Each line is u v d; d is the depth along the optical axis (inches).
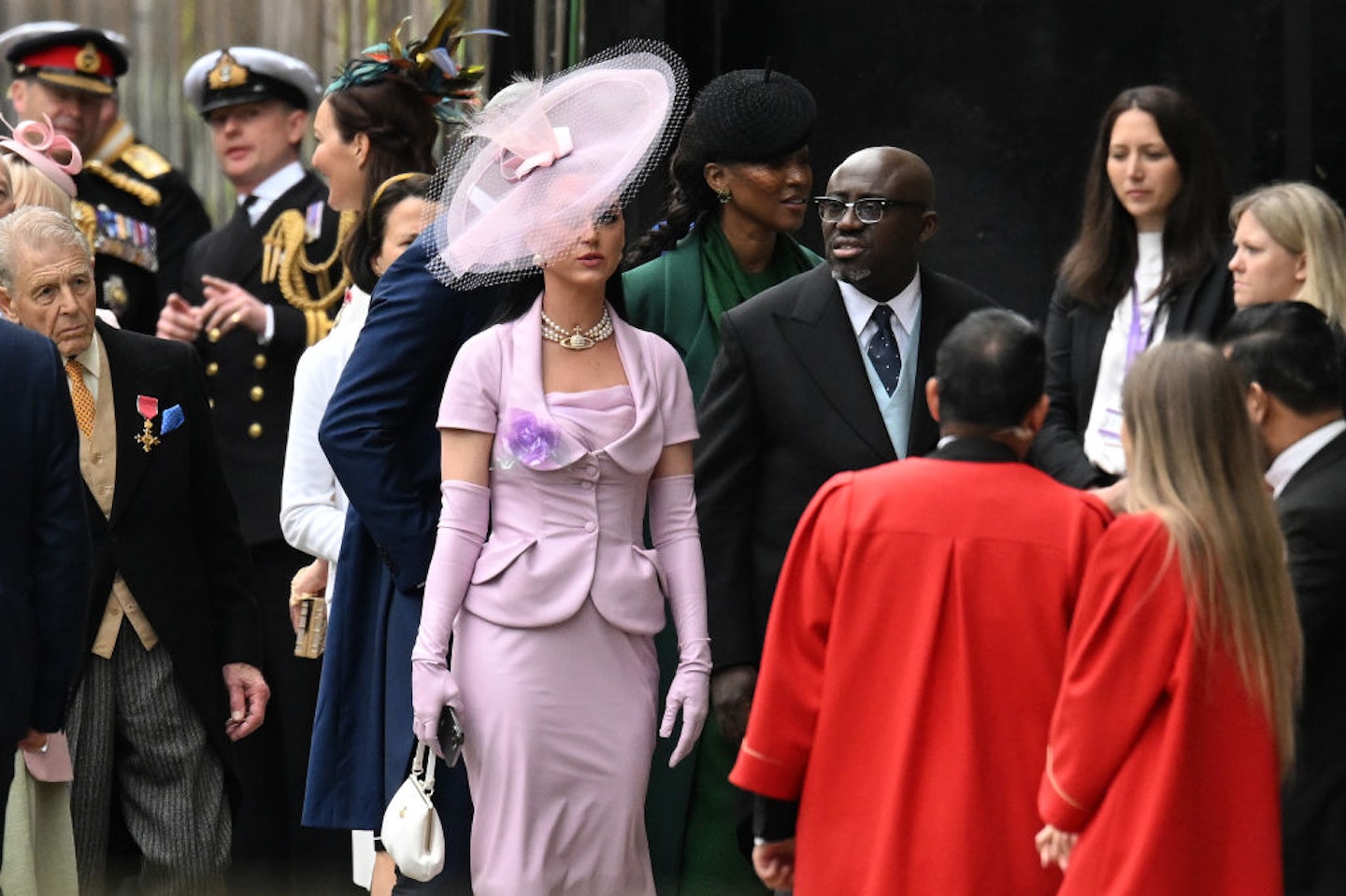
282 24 1341.0
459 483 779.4
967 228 1222.3
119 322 1234.0
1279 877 659.4
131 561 906.7
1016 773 670.5
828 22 1215.6
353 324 952.3
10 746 771.4
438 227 816.3
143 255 1246.3
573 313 797.9
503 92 814.5
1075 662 658.8
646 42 834.8
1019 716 671.1
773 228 914.7
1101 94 1210.6
